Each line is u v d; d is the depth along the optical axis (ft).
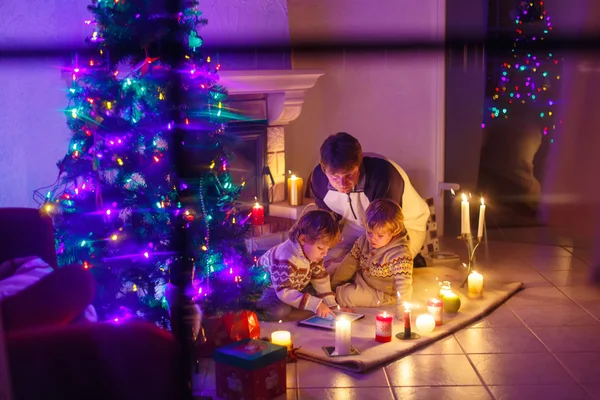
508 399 8.04
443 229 16.60
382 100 16.38
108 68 8.41
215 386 8.40
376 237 10.91
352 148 10.65
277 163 15.55
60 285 5.72
